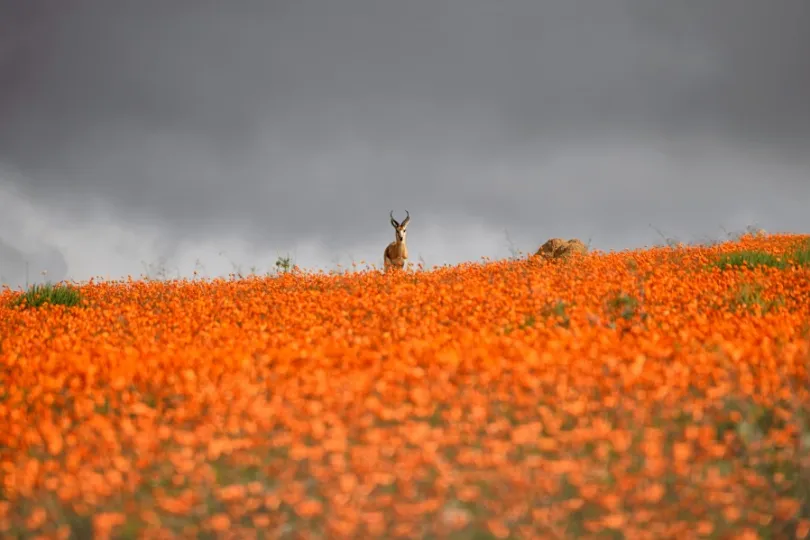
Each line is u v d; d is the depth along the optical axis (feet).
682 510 69.41
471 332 120.16
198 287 233.76
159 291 232.53
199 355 113.09
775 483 73.31
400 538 65.98
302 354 107.14
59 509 73.61
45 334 158.20
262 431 82.43
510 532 66.49
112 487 74.23
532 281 176.14
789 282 179.93
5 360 120.37
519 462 74.54
